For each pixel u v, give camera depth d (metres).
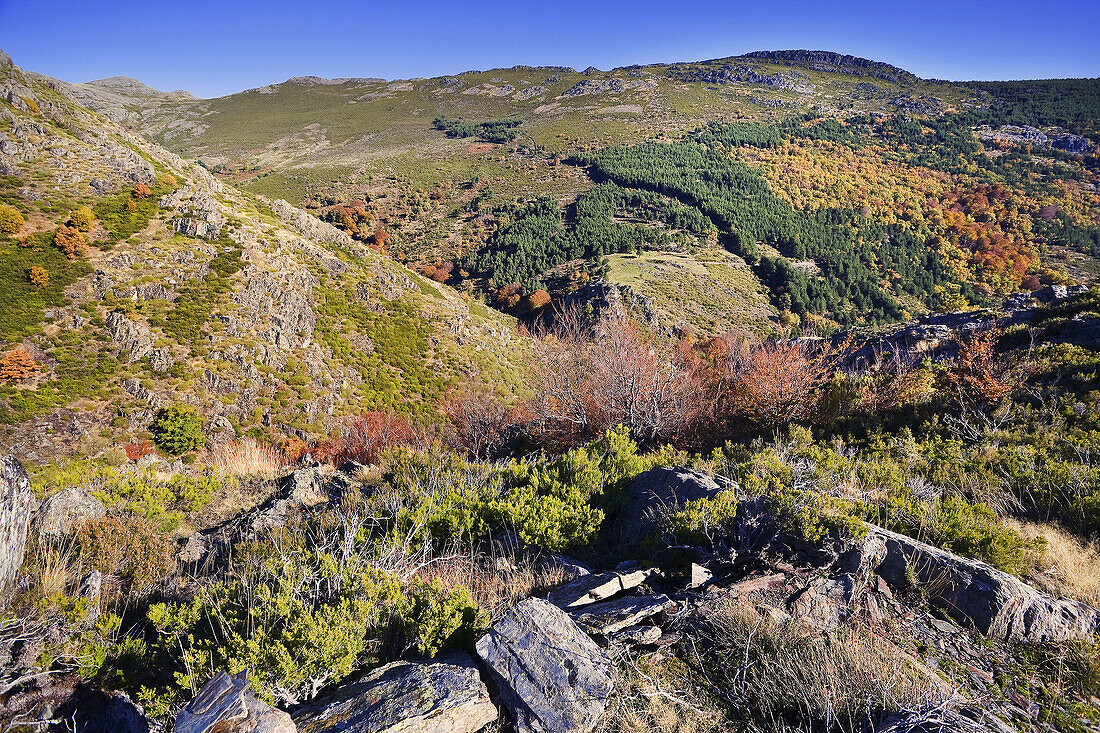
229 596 3.69
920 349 20.31
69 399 30.92
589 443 9.14
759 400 15.45
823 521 4.04
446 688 2.53
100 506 5.70
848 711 2.62
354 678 2.95
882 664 2.94
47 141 51.62
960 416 11.13
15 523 3.48
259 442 32.84
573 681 2.67
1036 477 6.62
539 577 4.32
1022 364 13.55
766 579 3.75
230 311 41.22
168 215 48.94
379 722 2.32
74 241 40.97
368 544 4.62
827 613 3.46
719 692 2.82
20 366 30.83
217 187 64.31
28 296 36.47
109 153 53.78
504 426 19.91
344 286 52.59
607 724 2.53
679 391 16.50
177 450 30.38
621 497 6.29
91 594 3.76
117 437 30.14
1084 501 5.65
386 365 45.16
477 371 48.91
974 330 20.59
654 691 2.75
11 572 3.38
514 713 2.56
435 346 50.19
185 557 5.11
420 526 4.98
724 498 4.57
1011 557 4.40
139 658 3.13
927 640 3.36
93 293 38.62
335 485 8.16
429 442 18.14
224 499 7.47
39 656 2.82
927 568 3.87
